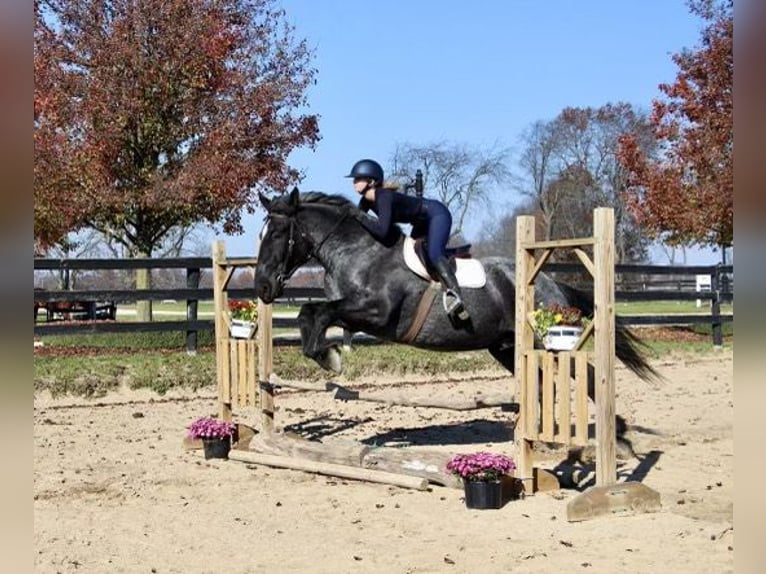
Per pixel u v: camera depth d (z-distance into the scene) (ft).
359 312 24.34
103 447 28.78
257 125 57.31
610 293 19.94
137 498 21.79
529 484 21.99
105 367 40.57
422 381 45.96
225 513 20.29
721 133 62.75
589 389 24.64
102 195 52.47
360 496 22.06
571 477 23.13
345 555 16.87
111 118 52.42
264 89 56.29
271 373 27.76
